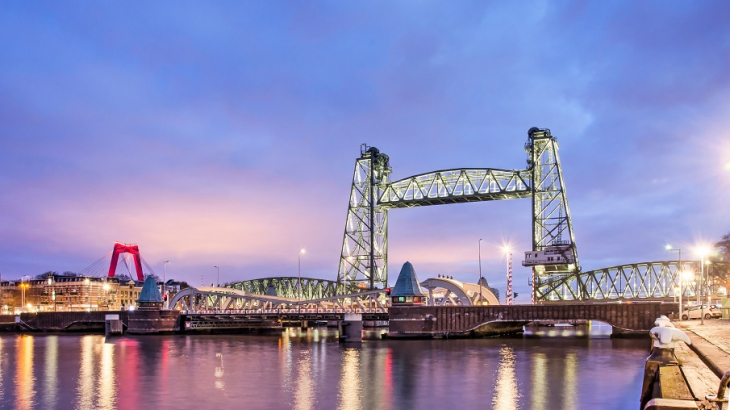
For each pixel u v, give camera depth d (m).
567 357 96.25
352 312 156.62
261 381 75.00
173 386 72.06
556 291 198.88
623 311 137.62
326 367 88.19
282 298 198.25
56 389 70.88
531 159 187.88
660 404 20.61
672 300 185.25
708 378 27.42
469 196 194.25
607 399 59.28
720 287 178.75
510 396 61.56
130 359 104.19
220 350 120.75
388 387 68.62
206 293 196.00
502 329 171.25
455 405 57.81
